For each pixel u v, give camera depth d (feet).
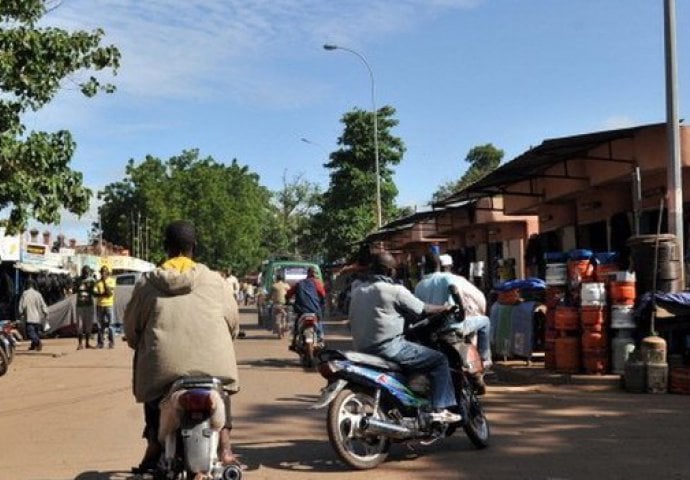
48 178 50.29
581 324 40.68
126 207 307.99
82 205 52.42
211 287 18.29
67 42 50.96
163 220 269.64
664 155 47.65
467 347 25.82
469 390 25.46
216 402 16.61
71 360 57.06
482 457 24.04
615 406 32.94
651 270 39.83
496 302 47.65
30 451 25.75
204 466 16.55
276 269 90.53
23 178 49.29
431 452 24.90
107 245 218.59
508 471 22.21
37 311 66.18
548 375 40.47
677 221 42.29
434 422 23.68
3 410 34.86
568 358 40.78
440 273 34.60
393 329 23.71
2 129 49.65
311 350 48.65
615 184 55.47
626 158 50.49
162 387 17.57
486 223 86.07
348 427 22.59
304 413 32.01
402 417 23.43
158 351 17.58
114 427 29.86
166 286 17.83
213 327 17.94
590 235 63.41
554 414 31.22
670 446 25.02
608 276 40.73
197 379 16.94
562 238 68.74
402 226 104.12
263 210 312.71
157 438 18.61
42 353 63.41
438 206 75.00
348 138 139.95
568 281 42.16
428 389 23.98
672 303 37.76
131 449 25.86
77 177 51.93
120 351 65.21
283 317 75.82
